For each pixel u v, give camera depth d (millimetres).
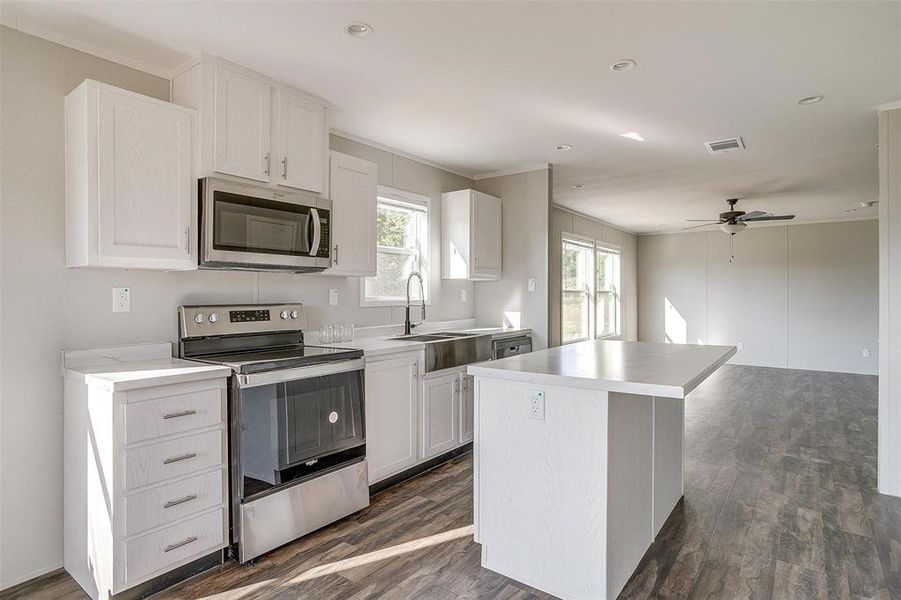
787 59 2570
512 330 4484
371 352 3006
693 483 3289
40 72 2246
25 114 2205
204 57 2473
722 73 2738
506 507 2195
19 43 2193
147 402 2018
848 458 3785
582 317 7719
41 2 2041
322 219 3002
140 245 2262
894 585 2137
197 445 2172
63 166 2305
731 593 2084
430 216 4488
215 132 2508
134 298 2535
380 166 4020
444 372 3625
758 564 2307
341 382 2748
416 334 4129
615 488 2021
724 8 2107
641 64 2641
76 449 2184
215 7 2094
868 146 4098
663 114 3367
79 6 2072
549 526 2072
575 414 2004
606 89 2959
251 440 2324
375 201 3494
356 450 2805
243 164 2615
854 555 2385
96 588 2039
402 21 2217
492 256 4684
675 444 2898
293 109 2887
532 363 2354
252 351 2910
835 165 4684
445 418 3631
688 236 9219
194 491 2164
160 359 2547
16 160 2180
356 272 3336
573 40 2385
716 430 4551
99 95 2148
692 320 9148
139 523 1996
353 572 2236
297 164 2889
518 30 2295
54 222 2277
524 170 4727
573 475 2014
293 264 2832
